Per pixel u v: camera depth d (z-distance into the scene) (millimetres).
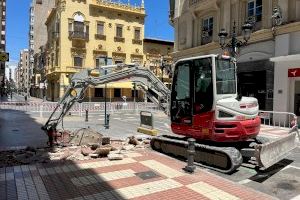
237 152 8102
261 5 20062
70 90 10594
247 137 8648
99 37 47406
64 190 6508
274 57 18125
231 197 6227
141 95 49531
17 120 19750
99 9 47219
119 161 8914
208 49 24156
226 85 8828
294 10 17875
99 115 25328
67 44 45188
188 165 7895
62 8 44594
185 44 27609
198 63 8969
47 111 26562
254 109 8930
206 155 8703
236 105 8469
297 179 7660
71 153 9609
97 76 10539
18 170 7906
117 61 48938
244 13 21312
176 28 28844
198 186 6832
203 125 8805
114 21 48531
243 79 21141
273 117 18766
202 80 8883
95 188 6633
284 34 18047
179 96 9633
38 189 6559
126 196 6191
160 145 10359
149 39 51250
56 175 7512
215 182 7133
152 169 8117
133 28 50156
